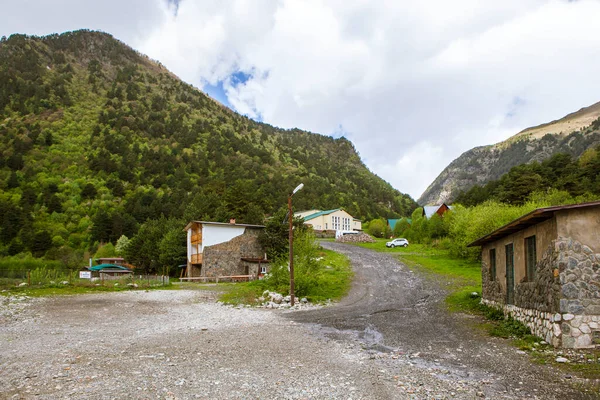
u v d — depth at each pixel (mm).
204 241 41688
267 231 43719
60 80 163875
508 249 15133
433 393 6730
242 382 7277
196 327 14453
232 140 151750
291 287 21750
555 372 8062
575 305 9930
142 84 196375
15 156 94938
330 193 120250
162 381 7273
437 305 19531
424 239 54281
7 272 33062
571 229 10281
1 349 10672
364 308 19422
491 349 10438
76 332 13586
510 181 62375
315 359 9258
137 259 57000
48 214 80188
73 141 114312
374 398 6461
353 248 51500
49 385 6984
